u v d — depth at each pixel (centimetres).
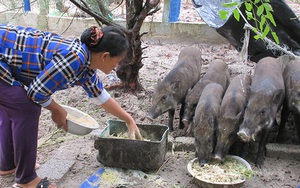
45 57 252
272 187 338
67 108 346
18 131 275
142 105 499
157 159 343
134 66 517
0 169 336
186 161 377
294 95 390
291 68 427
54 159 368
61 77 245
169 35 887
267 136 383
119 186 331
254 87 384
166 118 473
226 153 353
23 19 920
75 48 246
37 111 274
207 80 442
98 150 359
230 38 537
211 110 356
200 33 876
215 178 318
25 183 301
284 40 522
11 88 261
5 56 252
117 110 311
